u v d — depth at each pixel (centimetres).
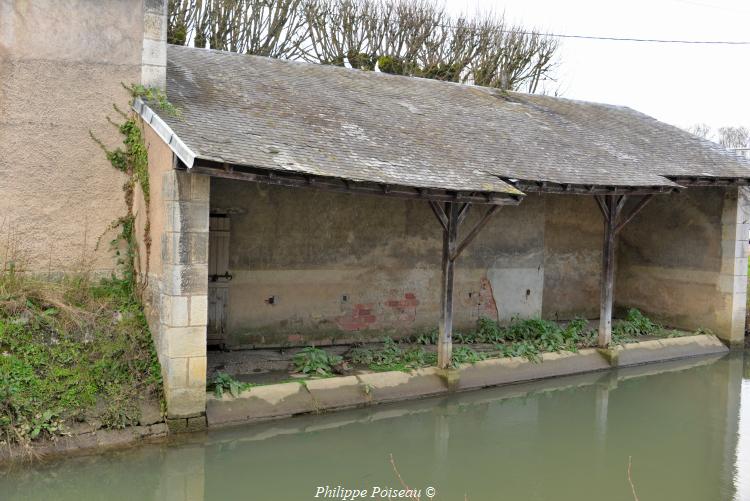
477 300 1157
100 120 789
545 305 1292
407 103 1096
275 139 731
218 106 804
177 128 662
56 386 632
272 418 724
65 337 677
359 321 1043
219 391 709
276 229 964
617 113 1476
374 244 1050
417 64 1794
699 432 768
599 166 1023
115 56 791
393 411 800
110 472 587
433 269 1109
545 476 630
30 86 757
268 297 963
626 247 1380
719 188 1209
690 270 1265
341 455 663
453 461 660
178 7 1509
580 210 1323
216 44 1558
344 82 1117
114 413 638
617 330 1192
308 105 918
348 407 784
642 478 630
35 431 592
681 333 1223
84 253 789
